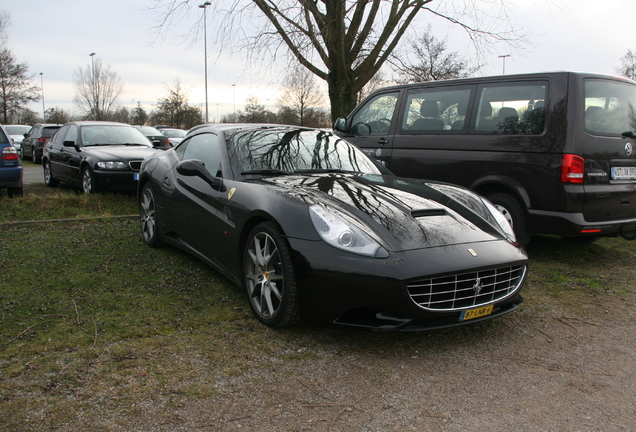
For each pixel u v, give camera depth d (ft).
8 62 134.21
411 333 9.85
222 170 12.10
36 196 23.93
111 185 25.29
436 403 7.30
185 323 9.96
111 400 7.10
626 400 7.53
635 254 17.04
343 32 27.43
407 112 18.93
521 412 7.12
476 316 9.16
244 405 7.09
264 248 9.96
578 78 14.69
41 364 8.06
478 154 16.42
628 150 15.62
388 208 9.89
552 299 12.16
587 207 14.61
